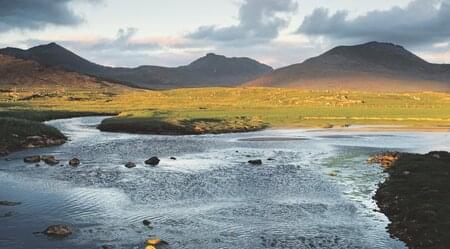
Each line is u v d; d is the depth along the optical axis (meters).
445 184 38.56
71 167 51.84
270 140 86.50
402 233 28.91
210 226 30.73
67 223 30.61
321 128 116.12
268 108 191.00
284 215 33.47
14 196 37.56
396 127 118.69
